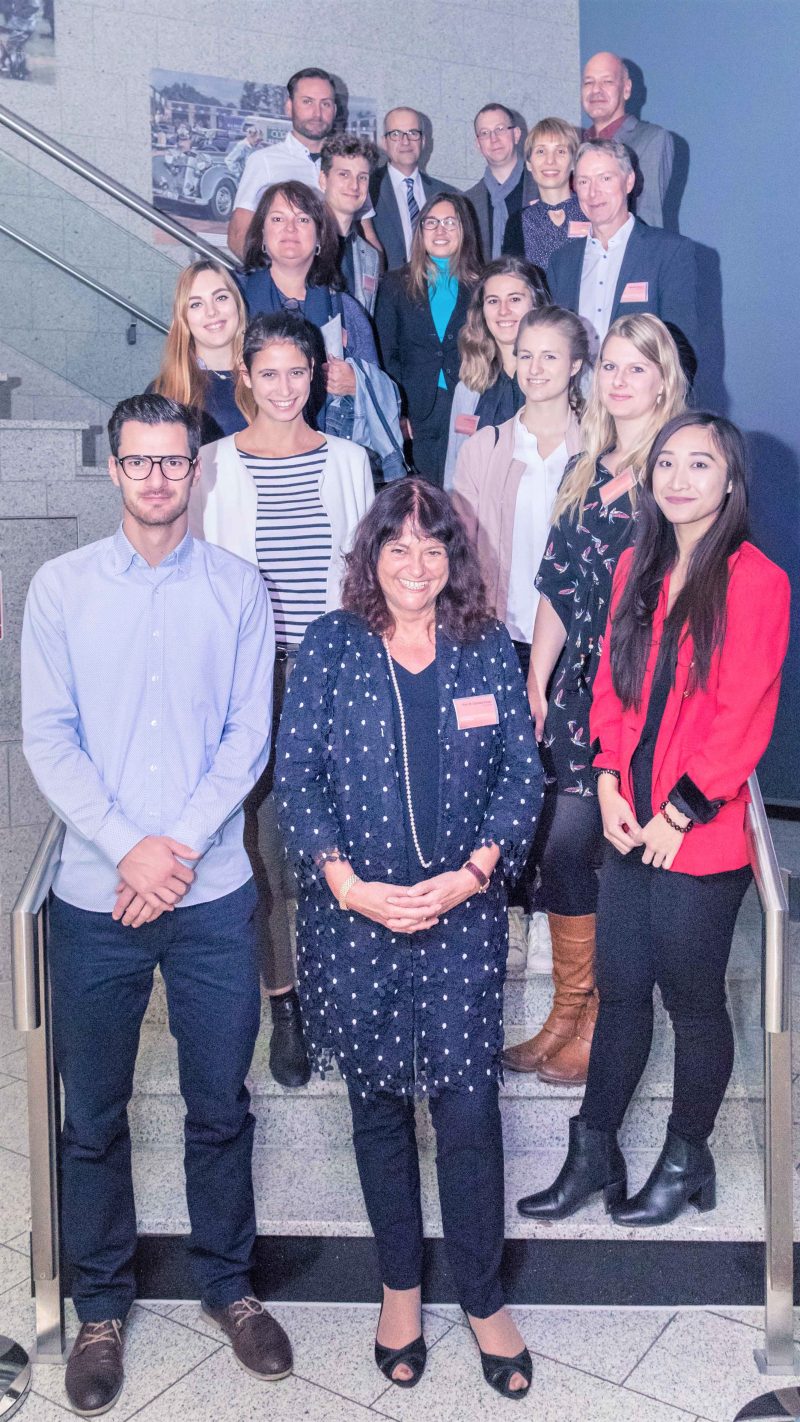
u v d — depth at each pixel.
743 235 5.45
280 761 2.08
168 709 2.09
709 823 2.17
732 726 2.12
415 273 4.04
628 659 2.26
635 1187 2.49
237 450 2.78
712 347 5.66
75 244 3.99
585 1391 2.07
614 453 2.60
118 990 2.09
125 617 2.08
